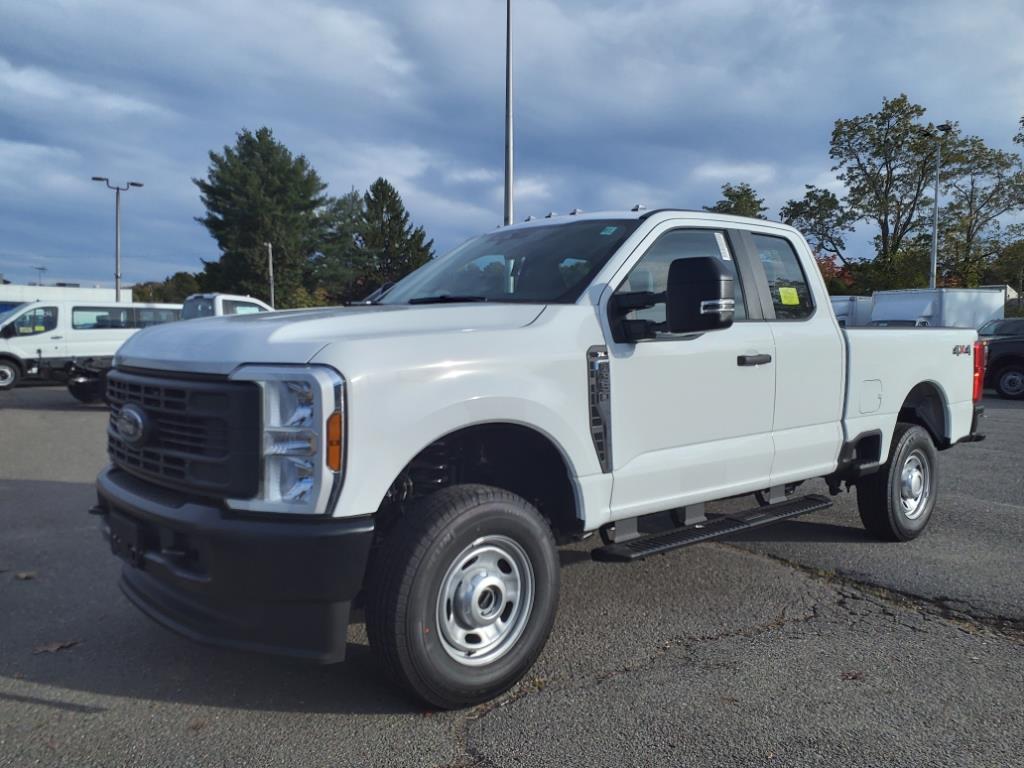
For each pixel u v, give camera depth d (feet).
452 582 10.69
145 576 11.53
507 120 59.26
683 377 13.60
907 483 19.13
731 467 14.53
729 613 14.57
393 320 11.26
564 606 14.93
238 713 10.86
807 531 20.26
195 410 10.27
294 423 9.63
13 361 64.08
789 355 15.55
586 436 12.18
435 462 12.05
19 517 21.56
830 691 11.41
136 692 11.50
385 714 10.80
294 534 9.50
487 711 10.89
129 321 69.00
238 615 9.98
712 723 10.50
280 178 212.84
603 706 10.98
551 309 12.28
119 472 12.25
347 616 9.94
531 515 11.32
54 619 14.29
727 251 15.17
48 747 10.00
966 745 9.98
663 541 13.44
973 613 14.60
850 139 146.00
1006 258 142.41
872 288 139.23
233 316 12.65
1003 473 28.14
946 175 141.28
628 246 13.48
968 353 21.09
